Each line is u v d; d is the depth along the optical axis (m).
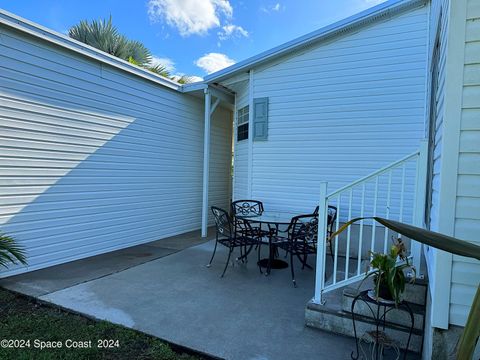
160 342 2.18
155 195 5.62
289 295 3.05
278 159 5.20
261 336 2.27
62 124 4.02
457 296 1.61
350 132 4.66
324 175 4.85
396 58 4.34
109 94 4.66
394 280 1.92
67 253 4.14
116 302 2.82
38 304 2.82
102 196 4.61
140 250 4.86
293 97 5.05
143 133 5.30
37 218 3.77
